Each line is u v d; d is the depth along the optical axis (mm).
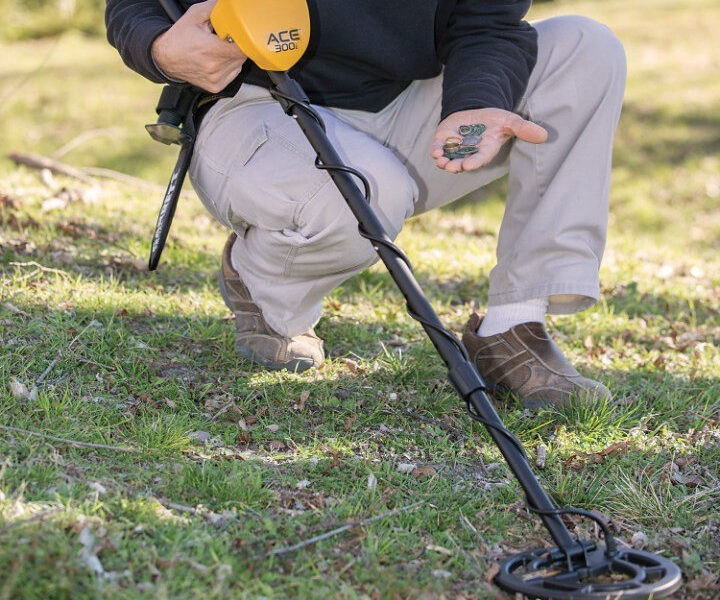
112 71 21062
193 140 3805
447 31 3922
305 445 3664
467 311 5645
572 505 3436
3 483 3031
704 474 3727
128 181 8977
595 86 3912
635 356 5102
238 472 3307
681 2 28578
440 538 3135
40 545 2674
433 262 6820
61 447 3350
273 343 4211
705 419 4145
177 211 7738
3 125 16469
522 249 4004
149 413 3730
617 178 15242
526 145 3977
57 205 6789
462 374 2994
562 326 5484
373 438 3775
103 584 2621
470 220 9516
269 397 4000
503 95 3684
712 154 16156
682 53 22156
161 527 2947
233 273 4328
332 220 3668
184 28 3482
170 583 2662
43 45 23797
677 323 5879
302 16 3334
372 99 4031
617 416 4141
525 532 3254
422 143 4133
